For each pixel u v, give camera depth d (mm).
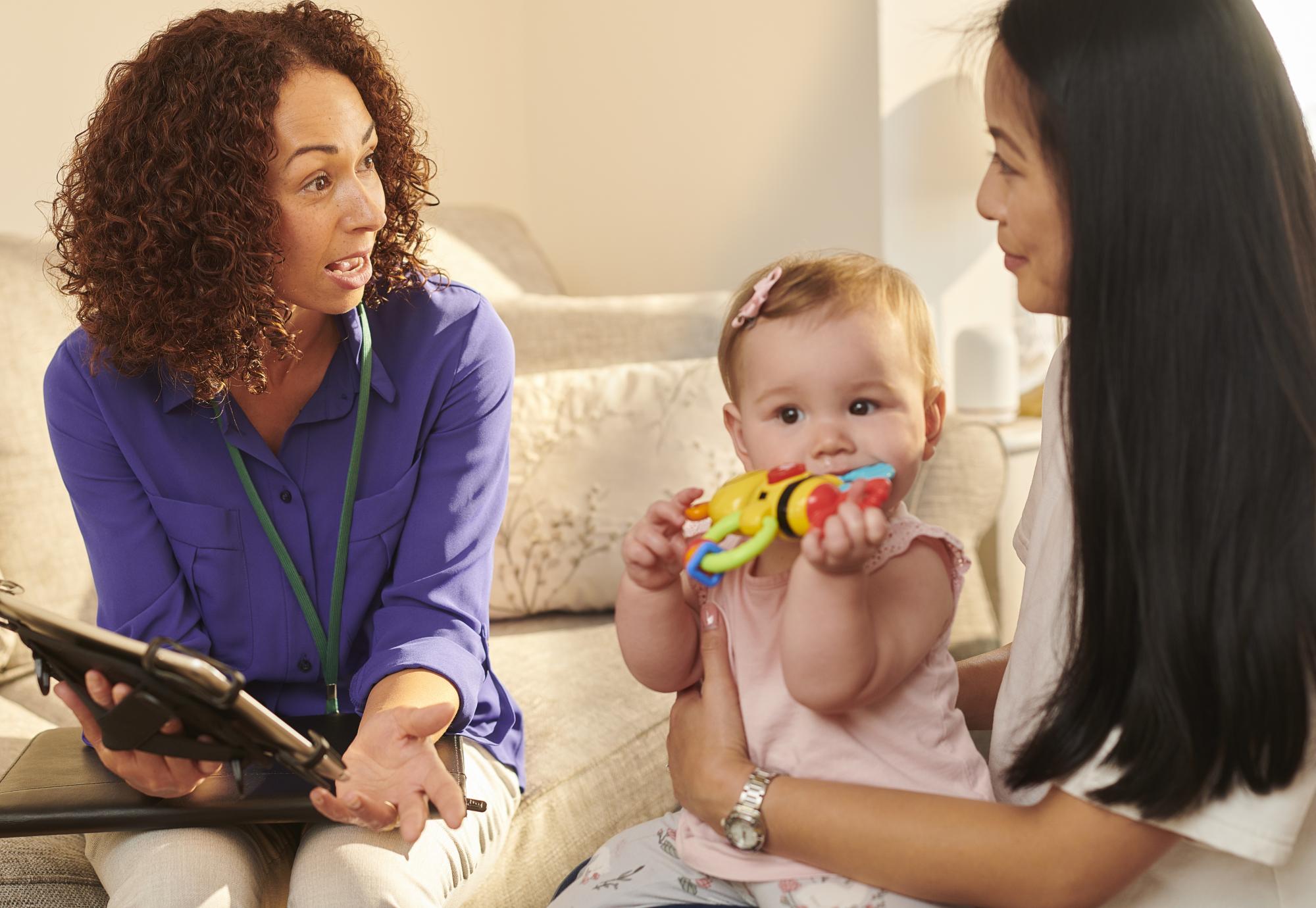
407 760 1117
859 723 901
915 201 2596
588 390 2154
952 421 2285
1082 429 774
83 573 1833
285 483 1309
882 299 925
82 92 2307
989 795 915
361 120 1231
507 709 1444
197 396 1237
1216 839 750
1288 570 721
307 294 1240
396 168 1354
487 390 1394
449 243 2568
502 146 3176
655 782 1630
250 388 1237
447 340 1379
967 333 2643
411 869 1146
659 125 2941
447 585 1332
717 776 896
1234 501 725
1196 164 727
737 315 964
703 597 979
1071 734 784
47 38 2254
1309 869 801
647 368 2221
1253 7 748
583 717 1655
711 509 881
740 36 2748
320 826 1180
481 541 1381
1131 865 791
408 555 1341
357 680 1271
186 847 1096
